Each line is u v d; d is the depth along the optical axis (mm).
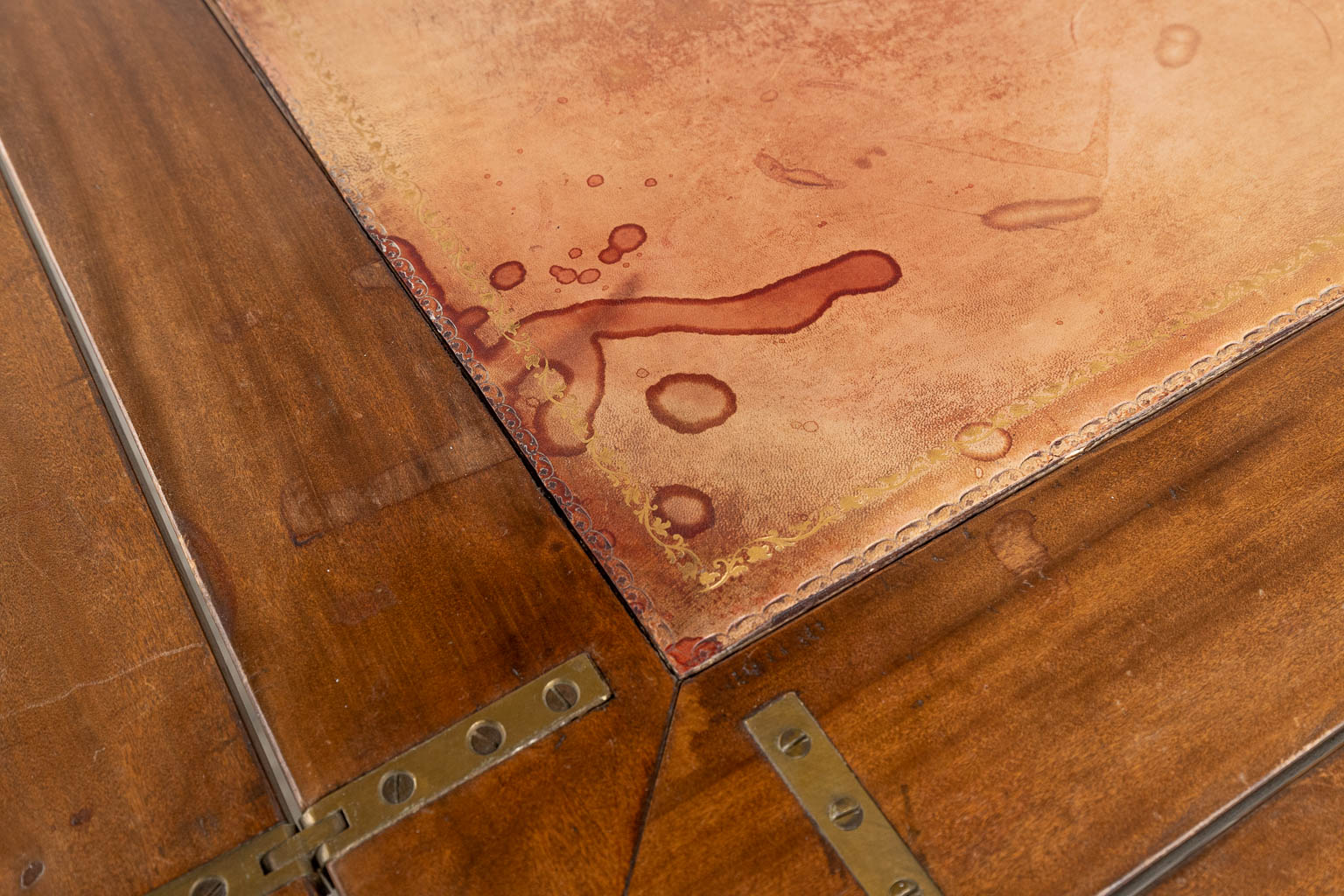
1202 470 397
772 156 461
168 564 384
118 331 420
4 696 366
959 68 483
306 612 378
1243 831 353
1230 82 476
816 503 394
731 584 383
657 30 495
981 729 363
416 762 360
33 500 393
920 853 350
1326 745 361
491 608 379
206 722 364
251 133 463
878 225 444
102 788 356
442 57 486
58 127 462
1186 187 450
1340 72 476
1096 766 359
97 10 492
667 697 368
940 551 387
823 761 360
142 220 442
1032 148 461
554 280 433
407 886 347
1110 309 426
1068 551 386
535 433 405
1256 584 379
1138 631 374
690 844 351
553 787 357
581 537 389
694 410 409
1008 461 401
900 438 404
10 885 347
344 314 425
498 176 456
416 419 407
